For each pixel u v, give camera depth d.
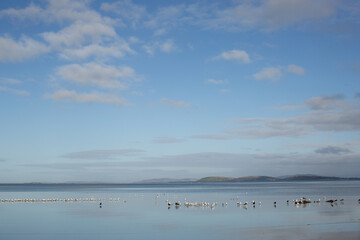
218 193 163.25
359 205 80.69
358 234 42.44
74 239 43.34
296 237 41.56
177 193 171.00
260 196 127.56
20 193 182.50
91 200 111.94
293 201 91.00
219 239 41.75
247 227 49.47
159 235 44.88
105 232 47.59
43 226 53.44
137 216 64.88
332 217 58.50
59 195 154.00
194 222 55.62
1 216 66.81
